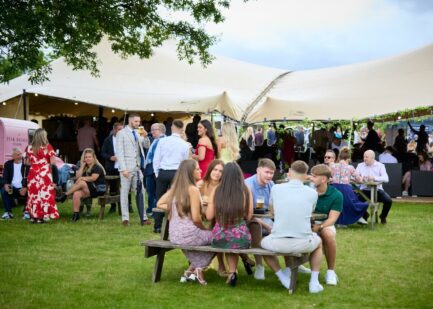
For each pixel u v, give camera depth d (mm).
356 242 9023
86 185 11102
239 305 5379
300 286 6184
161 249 6293
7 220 11055
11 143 14555
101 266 7035
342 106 17234
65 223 10688
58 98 17453
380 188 11539
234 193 5965
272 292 5898
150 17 17406
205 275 6656
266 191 6938
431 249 8438
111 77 18875
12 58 14695
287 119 17641
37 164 10680
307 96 18281
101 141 19844
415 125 23906
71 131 20781
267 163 6820
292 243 5684
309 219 5812
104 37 20141
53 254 7742
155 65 19922
